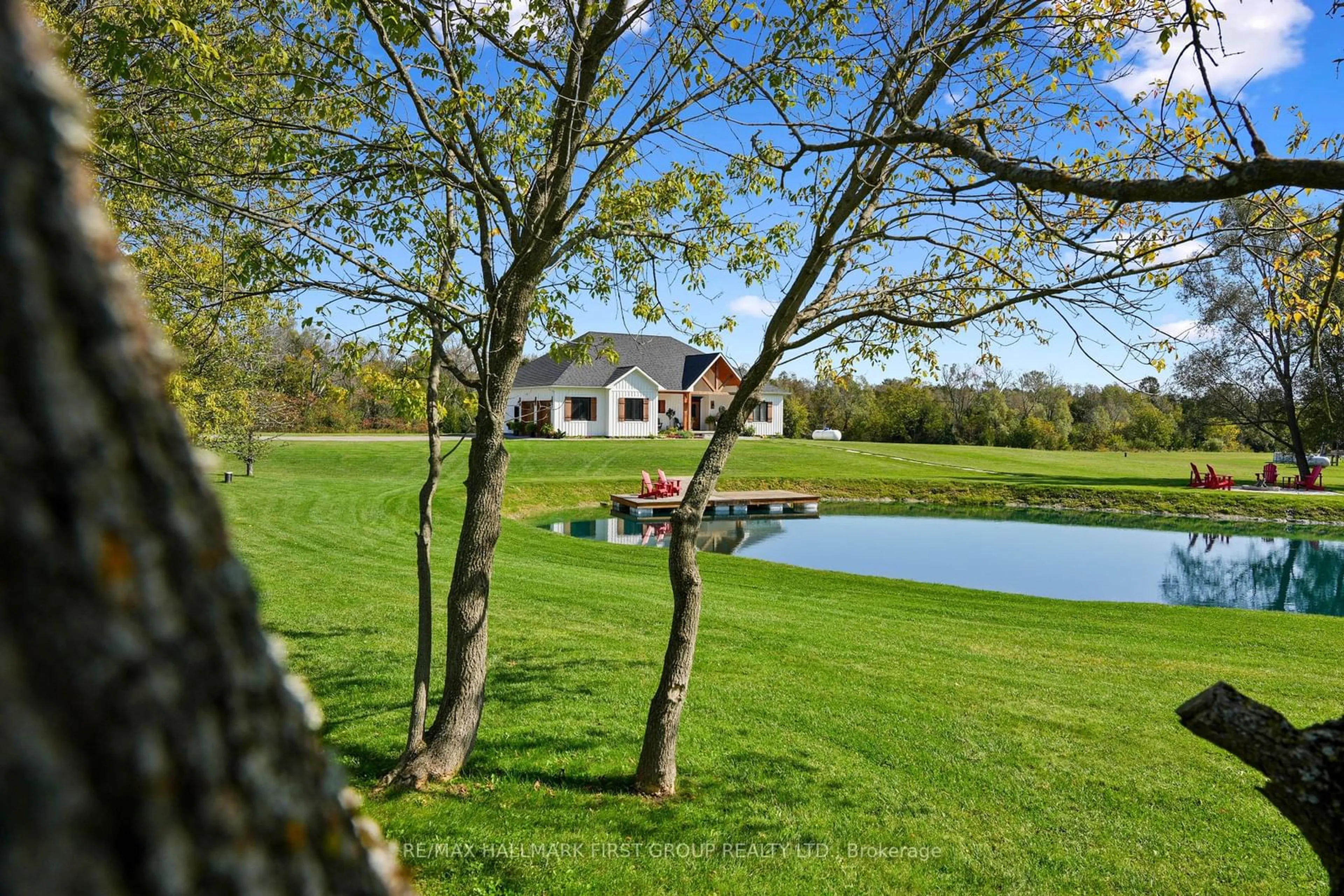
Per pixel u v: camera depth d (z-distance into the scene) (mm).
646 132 5879
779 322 6242
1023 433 63812
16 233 605
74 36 6309
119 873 569
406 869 1051
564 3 5926
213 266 7918
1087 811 6449
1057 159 5609
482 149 6113
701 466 6383
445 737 6445
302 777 807
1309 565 22734
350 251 5723
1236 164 2627
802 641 11266
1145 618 13828
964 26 5691
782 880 5180
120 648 594
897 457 45812
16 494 556
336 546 17000
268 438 27406
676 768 6887
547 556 17891
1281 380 34344
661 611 12781
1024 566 21562
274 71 5922
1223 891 5312
